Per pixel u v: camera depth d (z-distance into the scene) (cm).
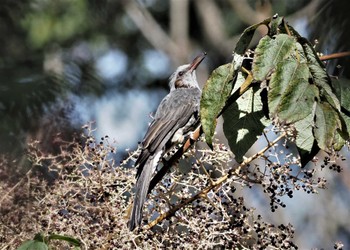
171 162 988
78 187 966
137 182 982
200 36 2519
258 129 973
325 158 958
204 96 902
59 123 1172
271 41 861
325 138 839
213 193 945
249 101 977
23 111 1155
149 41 2400
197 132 980
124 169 997
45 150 1120
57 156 998
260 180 947
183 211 978
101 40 2095
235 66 909
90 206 929
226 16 2420
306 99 835
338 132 850
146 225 948
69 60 1523
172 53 2423
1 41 1477
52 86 1226
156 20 2573
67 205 933
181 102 1339
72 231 909
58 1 1914
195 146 1026
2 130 1109
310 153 919
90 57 1594
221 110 934
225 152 991
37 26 1798
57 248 918
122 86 2233
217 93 902
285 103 835
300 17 1466
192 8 2572
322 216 2041
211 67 2420
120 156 1152
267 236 938
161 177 988
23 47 1570
